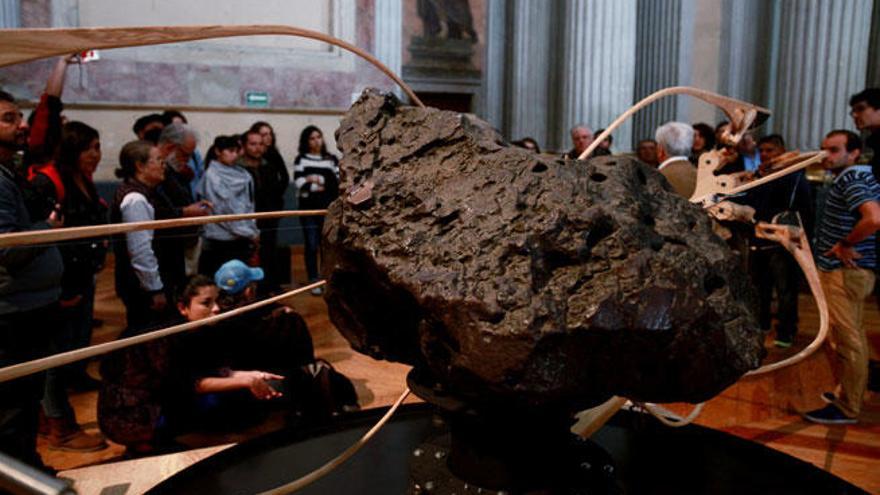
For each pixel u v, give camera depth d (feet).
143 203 9.28
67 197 9.13
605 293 3.98
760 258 14.67
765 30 32.07
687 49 32.19
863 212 10.52
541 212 4.25
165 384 9.50
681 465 6.37
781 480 6.13
